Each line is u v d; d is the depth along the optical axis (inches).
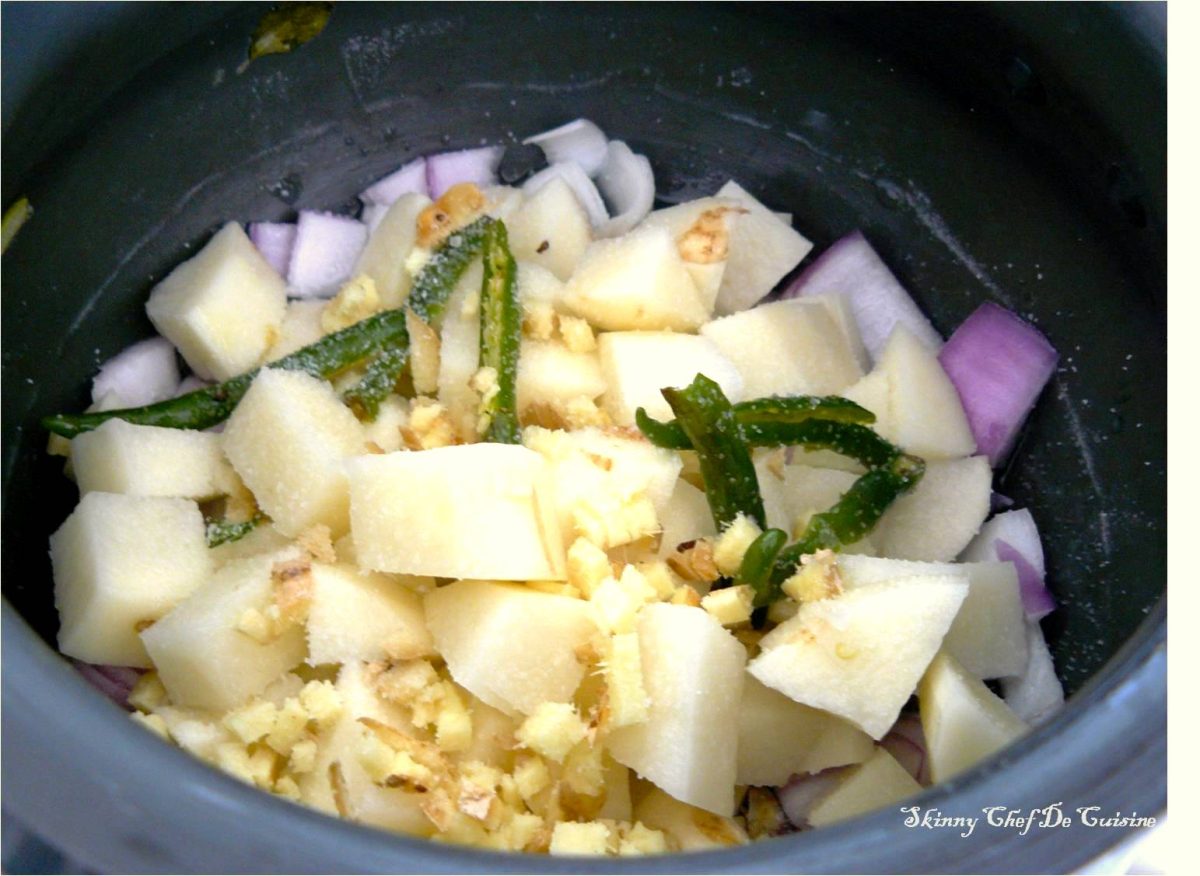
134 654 7.7
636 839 6.9
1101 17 7.8
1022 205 9.2
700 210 9.7
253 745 7.1
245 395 8.1
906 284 10.2
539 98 10.4
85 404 9.1
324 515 7.8
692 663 7.2
